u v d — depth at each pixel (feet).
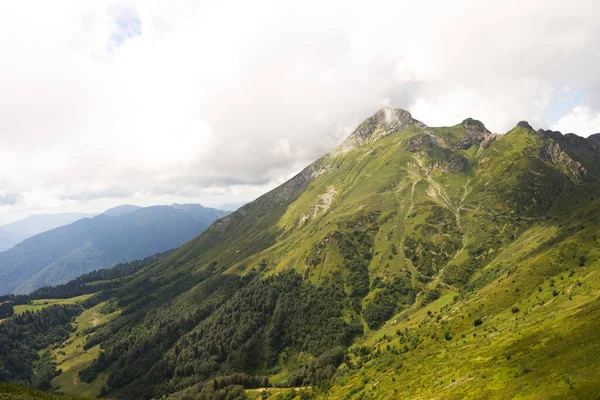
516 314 466.70
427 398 280.31
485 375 257.75
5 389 318.04
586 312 276.21
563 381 189.06
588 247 580.71
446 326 579.48
